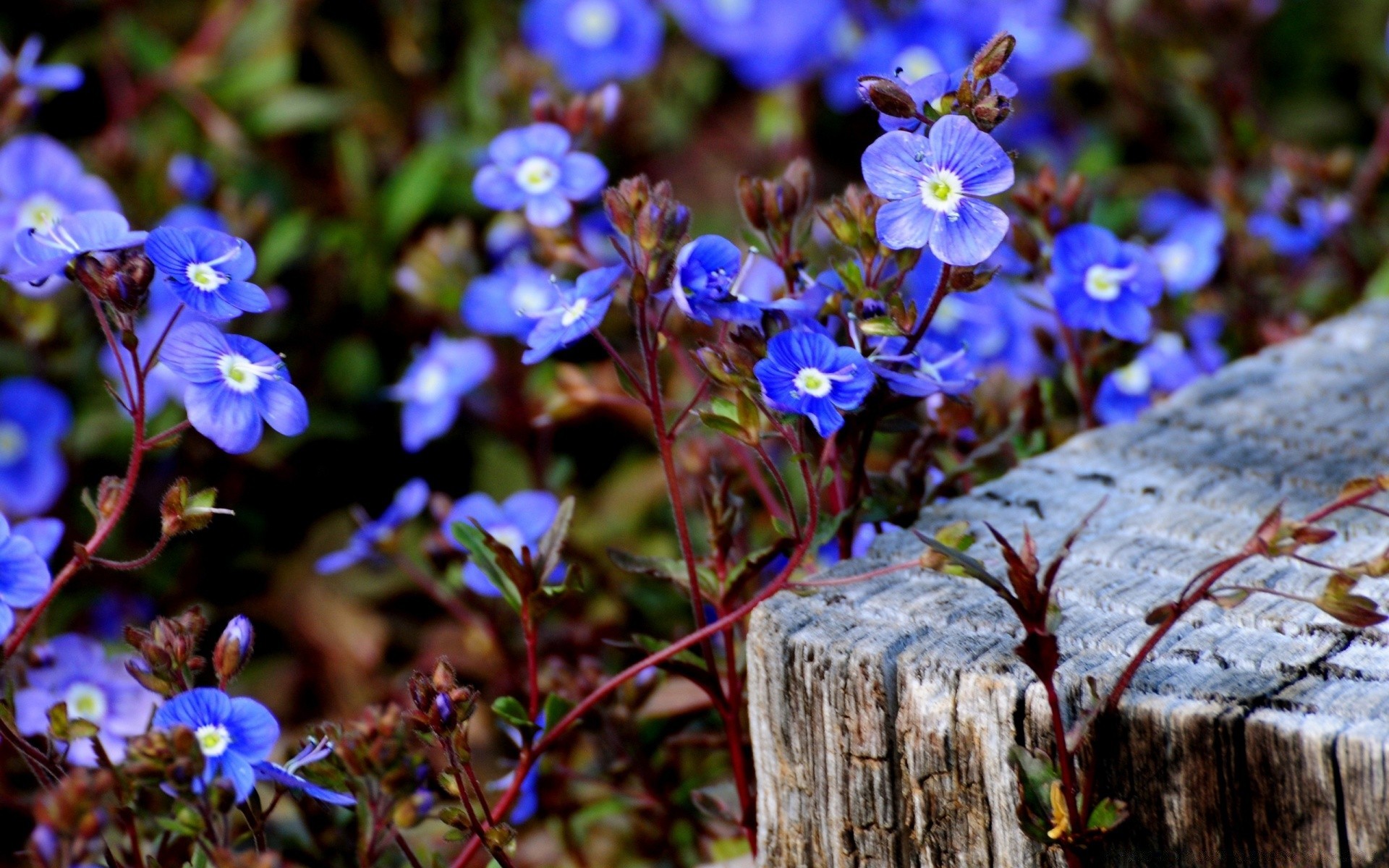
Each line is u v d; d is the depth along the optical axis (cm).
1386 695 38
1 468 53
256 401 40
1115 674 38
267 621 56
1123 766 38
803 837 40
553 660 47
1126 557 41
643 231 40
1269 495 42
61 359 55
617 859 47
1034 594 38
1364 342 46
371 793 39
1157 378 48
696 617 41
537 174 44
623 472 58
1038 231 46
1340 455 43
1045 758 38
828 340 39
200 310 39
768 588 40
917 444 44
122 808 39
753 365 40
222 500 57
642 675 45
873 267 42
